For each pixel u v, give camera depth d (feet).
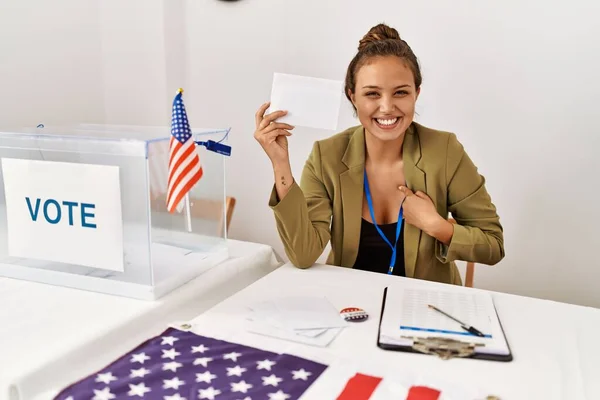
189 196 3.93
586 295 6.93
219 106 8.25
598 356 2.96
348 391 2.56
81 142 3.57
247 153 8.26
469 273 5.23
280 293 3.81
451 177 4.66
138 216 3.50
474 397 2.53
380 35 4.54
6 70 6.79
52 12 7.38
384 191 4.74
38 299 3.58
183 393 2.56
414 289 3.84
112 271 3.67
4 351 2.85
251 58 7.95
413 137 4.74
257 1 7.76
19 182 3.79
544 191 6.93
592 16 6.33
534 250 7.11
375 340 3.11
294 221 4.28
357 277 4.19
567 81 6.57
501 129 6.98
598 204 6.68
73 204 3.65
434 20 7.01
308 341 3.07
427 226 4.43
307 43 7.64
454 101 7.14
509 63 6.79
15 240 3.90
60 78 7.62
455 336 3.07
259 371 2.75
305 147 7.96
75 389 2.60
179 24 8.18
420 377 2.68
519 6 6.61
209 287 3.94
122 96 8.44
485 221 4.70
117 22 8.21
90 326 3.16
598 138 6.55
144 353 2.93
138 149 3.41
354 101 4.67
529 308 3.60
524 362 2.89
